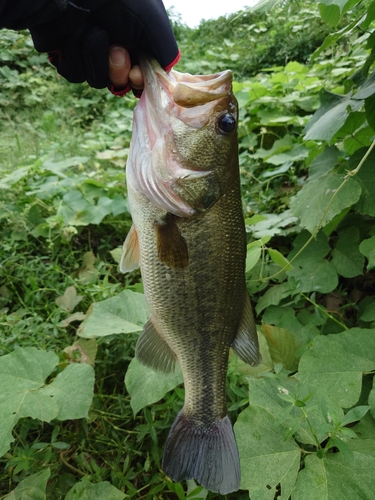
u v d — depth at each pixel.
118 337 0.44
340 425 0.28
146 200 0.31
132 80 0.30
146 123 0.30
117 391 0.44
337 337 0.37
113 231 0.67
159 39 0.28
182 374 0.35
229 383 0.39
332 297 0.50
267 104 0.83
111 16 0.27
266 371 0.39
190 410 0.33
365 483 0.29
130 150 0.31
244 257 0.33
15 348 0.43
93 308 0.44
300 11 1.17
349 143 0.48
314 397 0.34
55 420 0.39
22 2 0.26
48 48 0.29
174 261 0.31
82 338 0.44
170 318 0.33
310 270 0.48
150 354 0.34
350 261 0.46
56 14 0.26
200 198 0.30
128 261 0.34
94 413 0.39
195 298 0.32
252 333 0.35
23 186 0.69
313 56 0.48
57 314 0.49
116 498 0.31
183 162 0.30
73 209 0.64
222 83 0.30
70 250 0.61
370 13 0.40
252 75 1.45
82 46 0.28
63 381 0.37
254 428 0.32
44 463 0.35
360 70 0.47
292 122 0.77
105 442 0.38
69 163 0.74
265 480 0.30
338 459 0.30
